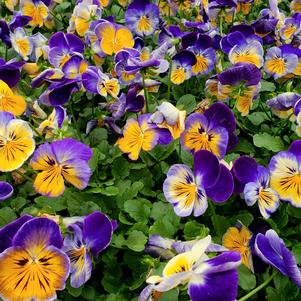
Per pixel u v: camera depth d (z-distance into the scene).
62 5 0.81
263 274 0.39
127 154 0.50
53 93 0.48
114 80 0.53
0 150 0.40
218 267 0.30
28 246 0.32
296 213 0.44
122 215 0.44
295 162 0.40
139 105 0.53
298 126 0.46
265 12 0.71
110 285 0.40
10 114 0.40
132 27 0.67
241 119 0.54
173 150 0.49
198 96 0.61
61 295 0.39
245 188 0.38
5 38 0.63
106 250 0.41
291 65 0.57
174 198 0.39
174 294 0.35
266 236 0.35
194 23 0.66
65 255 0.32
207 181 0.38
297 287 0.38
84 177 0.39
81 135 0.53
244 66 0.48
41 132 0.48
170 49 0.59
